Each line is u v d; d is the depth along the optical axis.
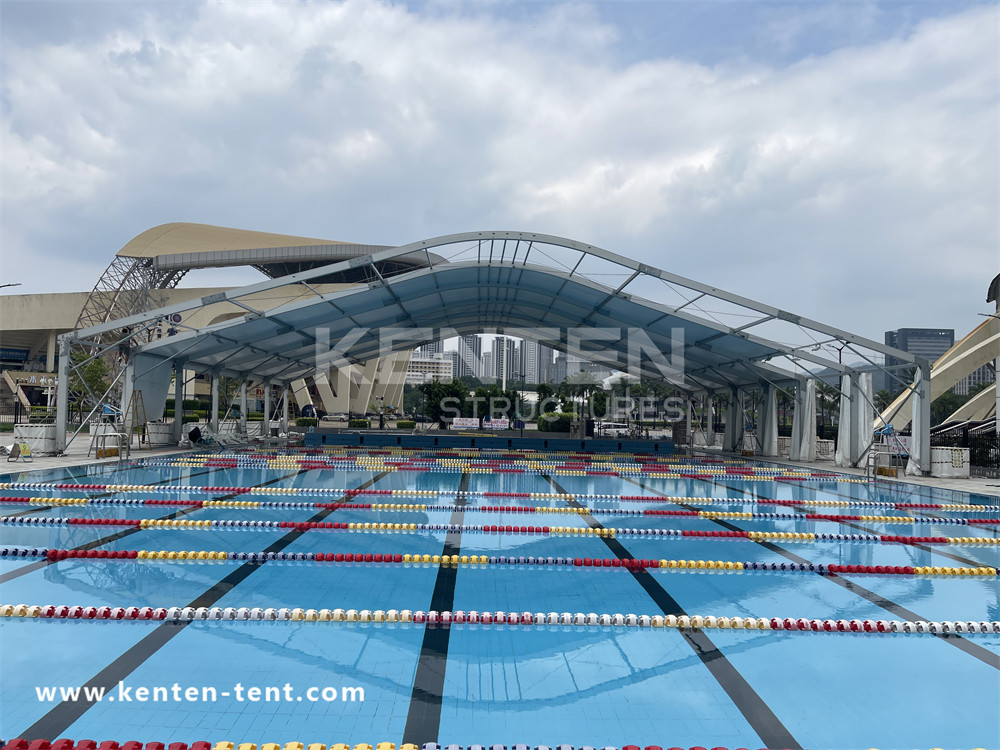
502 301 23.80
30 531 7.86
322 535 8.12
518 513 10.20
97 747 3.09
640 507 11.20
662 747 3.23
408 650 4.44
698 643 4.67
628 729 3.42
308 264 53.09
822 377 21.64
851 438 20.20
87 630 4.70
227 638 4.59
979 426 22.94
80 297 56.91
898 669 4.23
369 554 7.17
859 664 4.31
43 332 61.53
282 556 6.96
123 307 52.41
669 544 8.11
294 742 3.20
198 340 19.28
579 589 5.98
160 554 6.84
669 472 17.83
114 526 8.27
